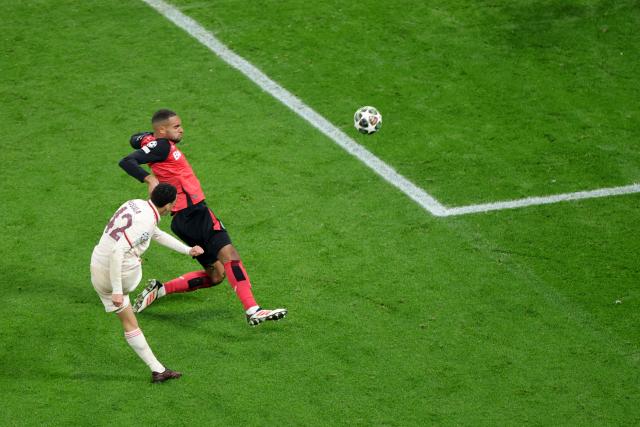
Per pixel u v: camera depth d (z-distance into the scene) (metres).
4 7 52.84
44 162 40.56
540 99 46.38
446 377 29.56
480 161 41.66
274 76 47.59
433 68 48.72
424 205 38.56
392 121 44.44
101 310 32.25
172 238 29.61
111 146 41.75
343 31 51.53
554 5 54.56
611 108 45.78
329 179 40.09
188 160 40.97
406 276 34.31
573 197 39.31
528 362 30.25
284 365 29.95
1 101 44.81
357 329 31.59
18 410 27.72
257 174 40.22
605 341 31.25
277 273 34.34
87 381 29.08
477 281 34.12
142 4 53.53
